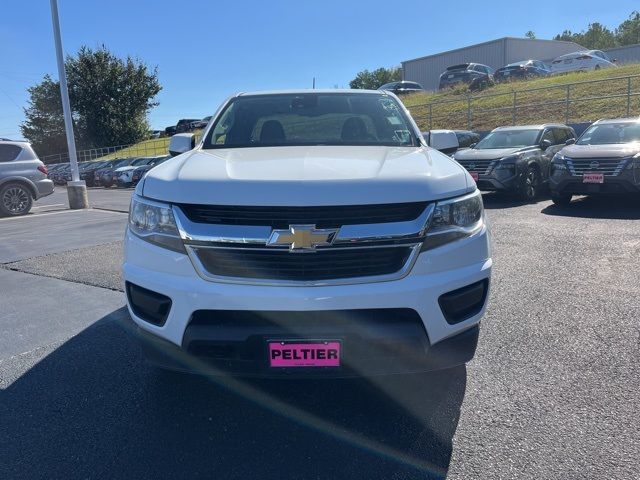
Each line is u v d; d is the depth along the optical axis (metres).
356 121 4.32
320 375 2.77
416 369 2.85
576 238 7.48
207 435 2.95
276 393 3.41
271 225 2.72
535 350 3.87
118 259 7.21
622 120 10.95
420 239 2.76
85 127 53.75
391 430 2.96
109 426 3.06
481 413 3.09
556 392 3.29
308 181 2.78
